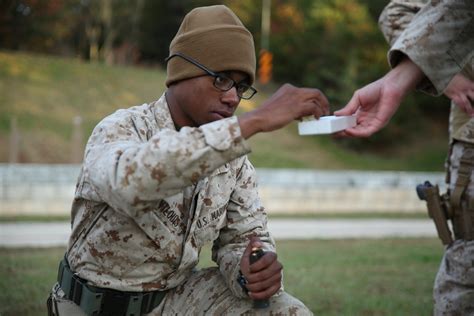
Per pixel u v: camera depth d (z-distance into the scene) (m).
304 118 2.07
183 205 2.38
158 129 2.35
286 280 5.59
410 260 6.96
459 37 2.36
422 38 2.36
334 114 2.32
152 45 36.81
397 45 2.38
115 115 2.32
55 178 12.83
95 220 2.31
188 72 2.28
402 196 15.48
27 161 18.83
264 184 14.27
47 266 6.11
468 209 3.04
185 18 2.35
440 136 29.80
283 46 32.94
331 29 31.95
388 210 15.33
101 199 2.20
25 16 30.25
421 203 15.61
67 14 31.39
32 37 31.22
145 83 26.11
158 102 2.40
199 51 2.26
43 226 10.39
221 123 1.95
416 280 5.71
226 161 1.95
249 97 2.39
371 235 10.25
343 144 26.59
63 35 32.34
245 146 1.95
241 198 2.53
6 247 7.85
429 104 31.30
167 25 36.69
